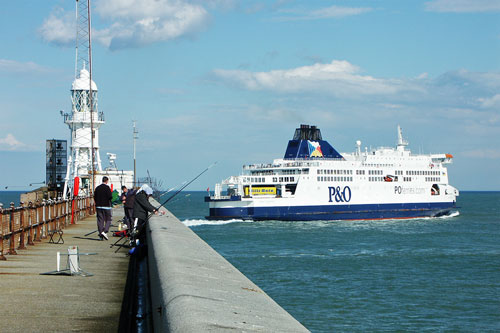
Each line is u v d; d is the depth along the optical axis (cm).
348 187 10469
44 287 1044
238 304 450
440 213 12081
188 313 397
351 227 9438
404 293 3866
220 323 375
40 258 1518
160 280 559
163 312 444
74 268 1202
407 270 4903
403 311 3341
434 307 3447
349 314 3269
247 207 9838
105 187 2108
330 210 10219
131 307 896
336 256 5844
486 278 4491
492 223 10650
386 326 3005
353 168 10575
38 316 793
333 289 4003
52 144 6631
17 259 1491
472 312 3325
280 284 4216
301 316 3219
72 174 7456
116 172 7356
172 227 1327
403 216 11269
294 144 10706
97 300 919
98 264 1405
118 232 2169
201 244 964
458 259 5612
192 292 470
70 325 739
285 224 9738
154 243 896
